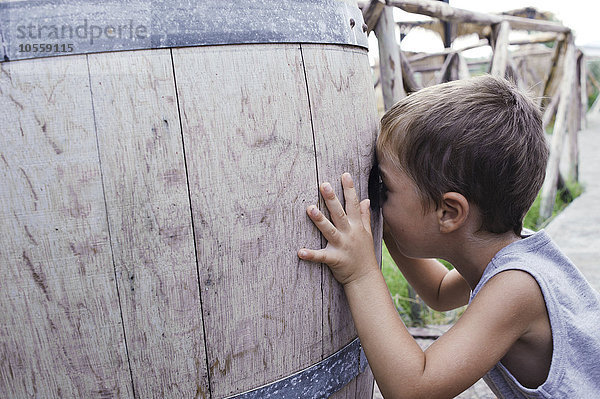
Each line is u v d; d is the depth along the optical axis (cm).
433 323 205
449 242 93
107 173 64
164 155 65
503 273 88
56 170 63
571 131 441
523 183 90
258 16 70
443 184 87
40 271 65
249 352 73
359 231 81
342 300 84
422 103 88
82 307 66
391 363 81
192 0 66
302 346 78
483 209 90
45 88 62
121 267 66
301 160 74
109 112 63
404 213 90
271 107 70
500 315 84
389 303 83
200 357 71
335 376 84
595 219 339
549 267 92
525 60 649
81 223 64
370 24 185
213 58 67
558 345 86
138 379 69
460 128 85
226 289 70
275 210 72
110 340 67
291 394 78
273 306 74
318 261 77
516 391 97
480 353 83
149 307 67
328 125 77
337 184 79
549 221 345
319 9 77
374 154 90
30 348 67
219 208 68
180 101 65
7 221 64
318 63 76
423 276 123
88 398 69
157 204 66
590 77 1252
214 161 67
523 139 89
